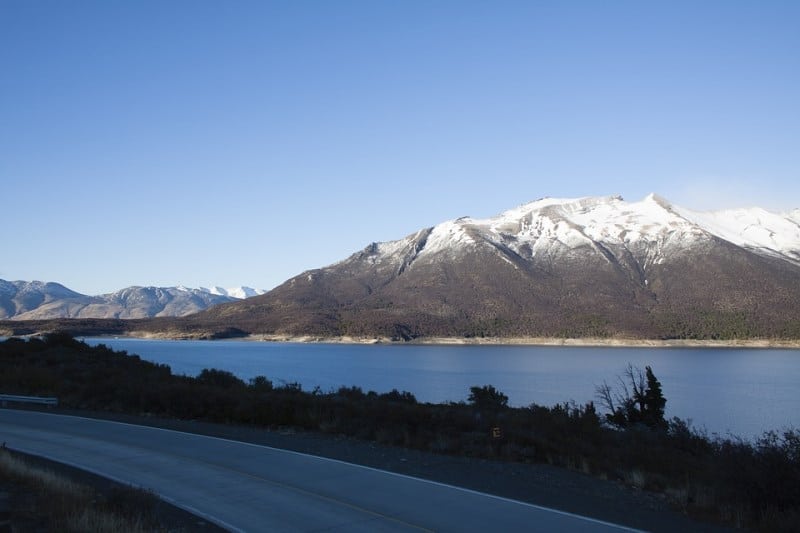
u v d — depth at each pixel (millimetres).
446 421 17828
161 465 12523
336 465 12836
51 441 14984
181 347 159875
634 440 17625
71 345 35438
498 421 17938
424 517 9258
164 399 20734
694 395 60375
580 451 15094
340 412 18656
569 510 9867
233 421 18891
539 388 62906
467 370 91312
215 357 110875
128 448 14234
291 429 17703
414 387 61938
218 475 11766
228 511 9445
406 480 11625
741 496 10430
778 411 47969
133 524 7906
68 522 7785
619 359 124500
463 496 10531
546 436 16547
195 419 19438
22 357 31156
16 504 8711
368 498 10305
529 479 12227
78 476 11328
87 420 18531
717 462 12164
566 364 108062
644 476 12469
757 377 82562
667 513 10125
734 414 46000
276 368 85188
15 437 15484
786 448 11047
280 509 9609
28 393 23531
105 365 30219
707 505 10633
